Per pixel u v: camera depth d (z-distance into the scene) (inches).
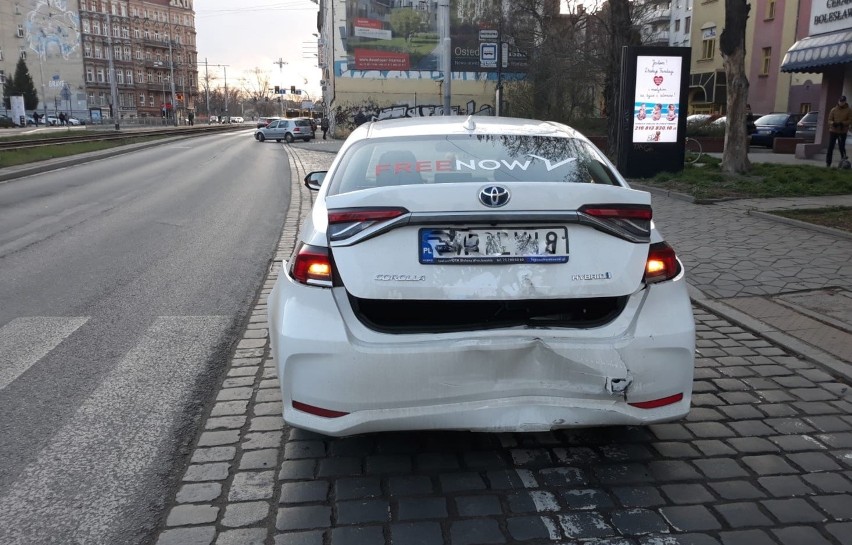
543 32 1269.7
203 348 207.2
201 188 650.8
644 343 120.2
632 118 569.0
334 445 144.1
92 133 1878.7
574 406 119.3
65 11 4005.9
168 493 128.6
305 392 119.6
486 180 141.9
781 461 137.6
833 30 787.4
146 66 4549.7
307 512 120.3
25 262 323.9
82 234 398.3
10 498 126.7
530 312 123.2
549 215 117.8
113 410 164.2
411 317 122.1
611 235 121.3
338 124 1920.5
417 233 117.7
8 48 3828.7
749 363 189.9
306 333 118.6
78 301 257.4
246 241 380.8
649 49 557.9
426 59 1913.1
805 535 113.7
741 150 563.2
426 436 147.8
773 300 244.4
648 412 123.2
